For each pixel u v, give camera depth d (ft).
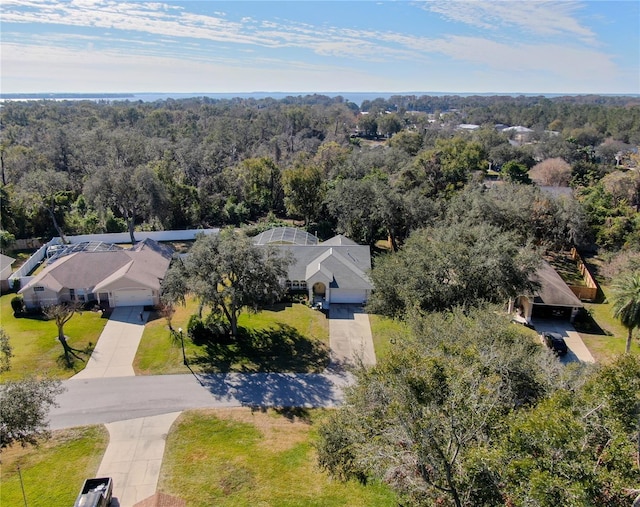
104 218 182.80
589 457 35.68
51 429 75.31
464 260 92.22
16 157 219.61
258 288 98.27
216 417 79.20
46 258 156.46
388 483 47.16
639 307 89.76
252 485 64.69
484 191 167.84
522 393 54.44
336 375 92.32
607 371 41.91
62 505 60.80
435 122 634.43
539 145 341.21
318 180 193.98
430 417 40.45
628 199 193.67
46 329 107.96
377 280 98.89
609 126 427.74
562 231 152.97
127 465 68.28
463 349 53.26
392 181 199.82
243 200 227.40
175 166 234.38
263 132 396.37
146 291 119.96
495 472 36.78
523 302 114.21
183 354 96.17
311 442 72.18
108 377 89.76
